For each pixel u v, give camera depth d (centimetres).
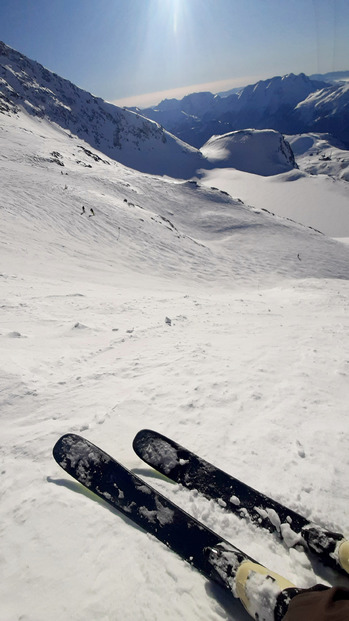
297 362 479
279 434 293
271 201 11831
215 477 233
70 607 157
